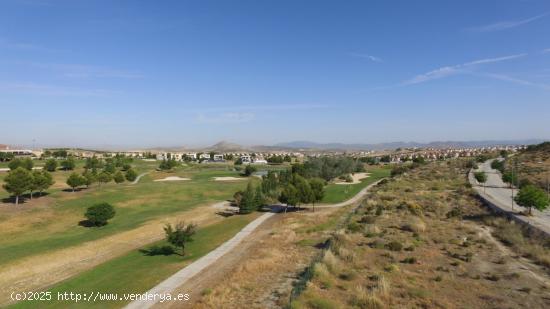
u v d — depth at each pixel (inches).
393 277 981.8
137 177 4517.7
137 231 1911.9
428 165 5137.8
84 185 3395.7
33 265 1368.1
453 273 1016.9
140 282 1095.0
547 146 4648.1
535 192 1707.7
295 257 1264.8
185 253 1444.4
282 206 2687.0
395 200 2320.4
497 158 5595.5
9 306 999.0
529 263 1108.5
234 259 1316.4
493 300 831.1
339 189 3472.0
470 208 2032.5
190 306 897.5
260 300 885.2
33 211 2290.8
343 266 1088.2
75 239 1766.7
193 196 3171.8
